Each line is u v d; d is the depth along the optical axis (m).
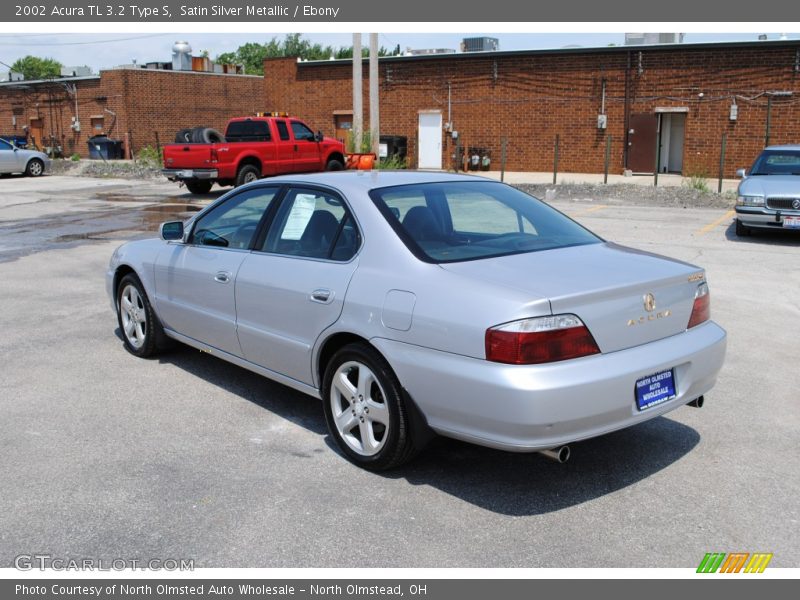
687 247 11.57
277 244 4.76
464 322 3.53
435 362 3.62
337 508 3.72
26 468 4.13
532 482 4.02
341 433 4.26
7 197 20.38
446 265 3.87
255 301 4.76
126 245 6.36
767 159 13.42
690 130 25.52
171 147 19.92
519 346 3.38
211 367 5.93
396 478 4.05
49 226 14.41
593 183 21.92
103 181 26.33
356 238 4.22
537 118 27.91
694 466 4.20
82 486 3.92
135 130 37.06
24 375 5.69
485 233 4.30
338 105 31.94
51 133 40.28
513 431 3.42
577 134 27.34
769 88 24.09
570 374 3.42
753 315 7.49
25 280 9.21
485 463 4.25
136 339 6.21
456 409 3.57
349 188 4.43
